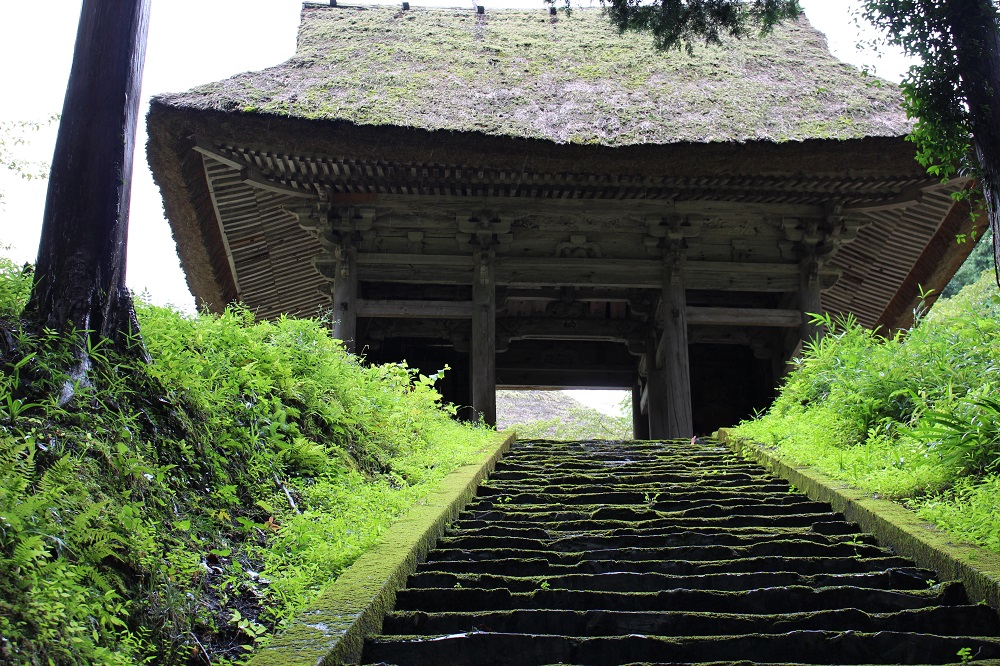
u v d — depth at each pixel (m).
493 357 15.61
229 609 4.75
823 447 8.39
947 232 17.33
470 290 19.19
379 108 14.95
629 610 4.99
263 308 19.16
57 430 4.96
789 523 6.80
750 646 4.45
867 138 14.64
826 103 16.16
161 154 14.90
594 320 20.12
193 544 5.18
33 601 3.65
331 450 7.89
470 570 5.69
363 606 4.49
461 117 14.98
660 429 19.47
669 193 15.77
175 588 4.56
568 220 16.47
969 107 6.55
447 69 16.98
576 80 16.98
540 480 8.65
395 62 17.11
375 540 5.74
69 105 6.37
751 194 15.82
